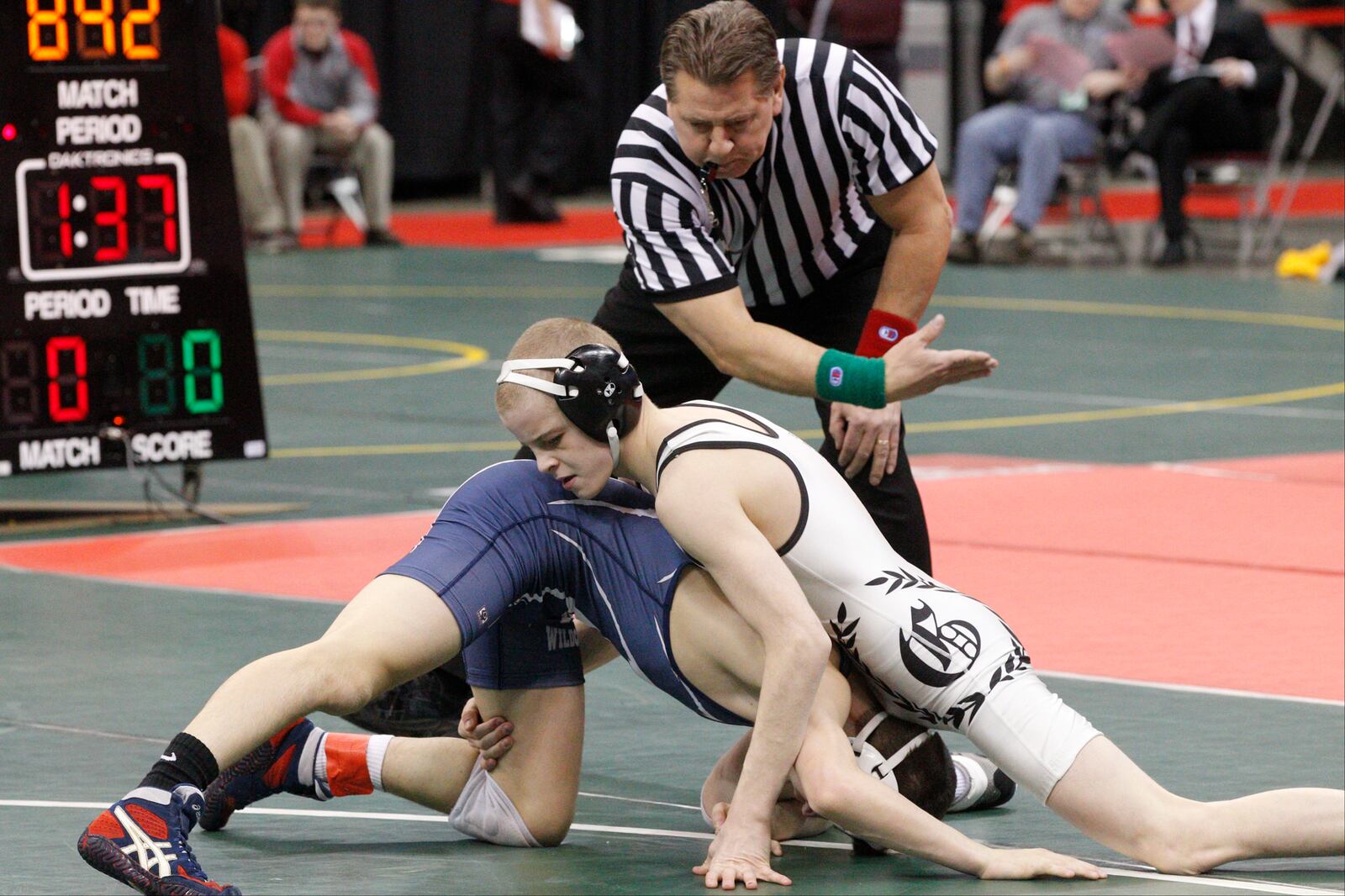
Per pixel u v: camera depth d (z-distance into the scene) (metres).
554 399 4.55
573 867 4.61
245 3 25.48
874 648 4.60
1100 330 16.02
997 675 4.56
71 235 9.20
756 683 4.59
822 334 5.85
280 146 22.64
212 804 4.96
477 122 28.81
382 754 4.96
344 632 4.52
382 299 18.53
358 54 22.91
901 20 21.12
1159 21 20.78
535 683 4.79
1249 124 20.02
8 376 9.13
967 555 8.45
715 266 5.22
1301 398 12.91
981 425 12.01
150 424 9.40
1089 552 8.48
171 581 8.05
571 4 28.81
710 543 4.46
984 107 29.86
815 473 4.66
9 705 6.12
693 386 5.86
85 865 4.56
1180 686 6.34
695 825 4.99
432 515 9.42
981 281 19.36
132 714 6.02
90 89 9.19
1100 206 21.09
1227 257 21.28
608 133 29.73
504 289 19.17
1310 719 5.93
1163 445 11.24
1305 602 7.57
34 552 8.72
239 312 9.54
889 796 4.44
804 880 4.47
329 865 4.64
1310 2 30.09
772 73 4.91
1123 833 4.47
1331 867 4.60
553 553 4.77
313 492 10.08
